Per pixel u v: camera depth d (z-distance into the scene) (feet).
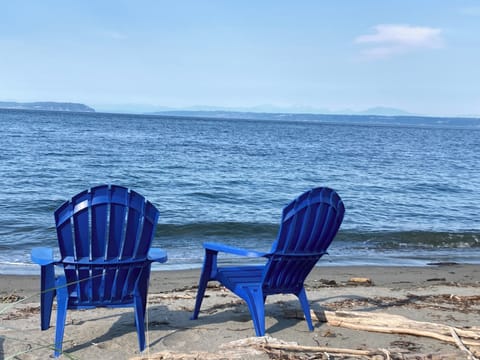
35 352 13.25
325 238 15.20
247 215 47.73
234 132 264.72
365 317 15.92
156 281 25.68
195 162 97.19
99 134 176.14
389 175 92.02
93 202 12.62
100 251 12.94
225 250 15.23
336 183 77.00
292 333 15.20
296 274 15.31
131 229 12.94
